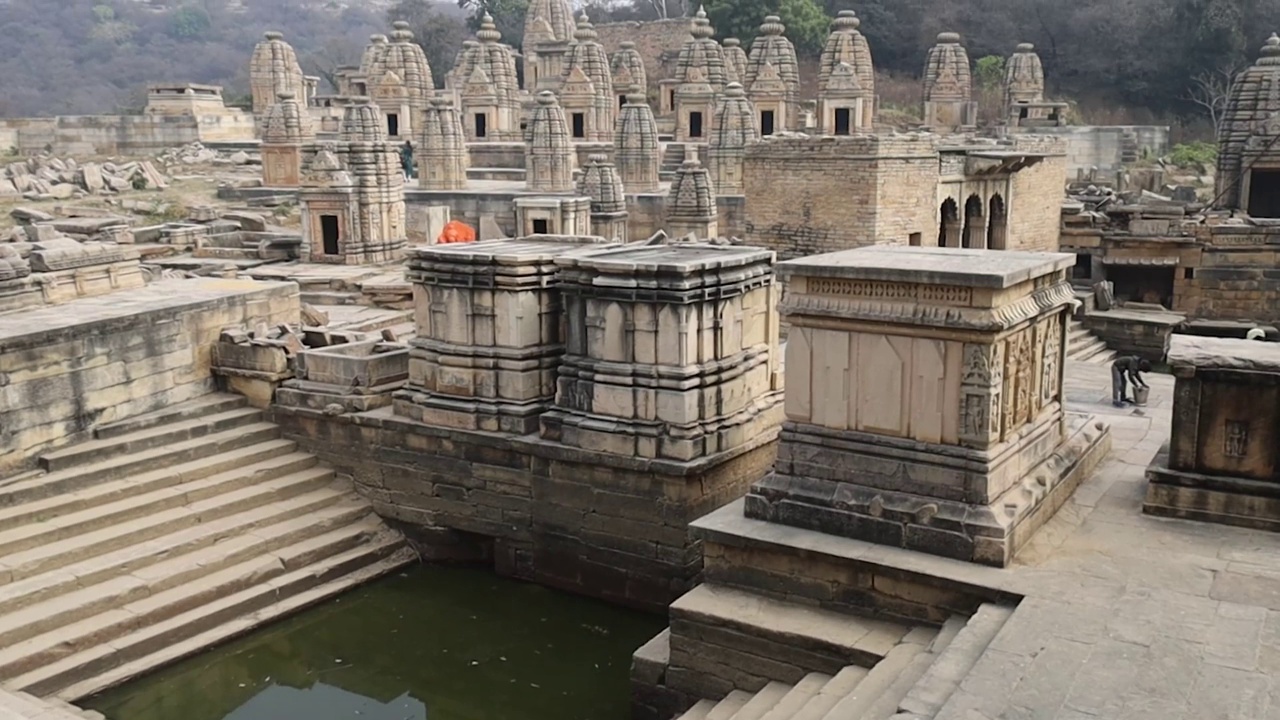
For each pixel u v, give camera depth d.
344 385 16.75
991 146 30.81
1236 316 29.95
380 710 12.58
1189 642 8.99
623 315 14.02
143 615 13.11
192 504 15.16
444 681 13.15
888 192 26.50
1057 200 32.28
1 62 121.06
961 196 29.28
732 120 37.88
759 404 15.06
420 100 54.38
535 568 15.34
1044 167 31.62
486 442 15.23
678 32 73.31
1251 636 9.08
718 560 11.63
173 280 20.72
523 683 13.05
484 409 15.34
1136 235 30.78
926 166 27.42
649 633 14.02
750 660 10.91
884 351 10.92
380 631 14.25
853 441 11.21
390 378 16.95
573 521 14.83
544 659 13.55
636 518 14.27
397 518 16.31
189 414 16.81
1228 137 35.28
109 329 15.89
